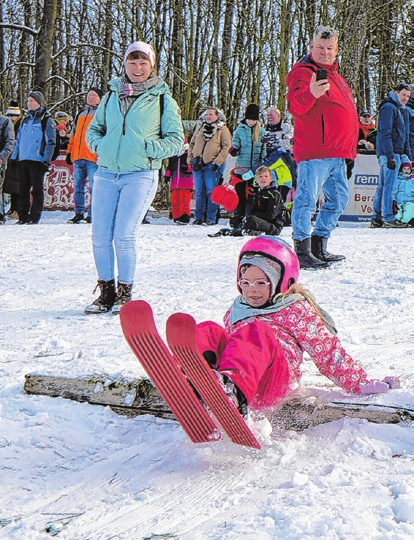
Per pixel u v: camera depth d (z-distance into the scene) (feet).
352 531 6.27
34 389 10.30
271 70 73.20
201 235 31.58
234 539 6.32
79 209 39.78
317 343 9.59
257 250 9.82
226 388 8.12
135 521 6.89
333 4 67.92
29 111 37.45
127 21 73.36
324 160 21.98
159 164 16.70
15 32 97.30
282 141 32.50
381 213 39.24
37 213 37.88
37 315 16.42
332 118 21.77
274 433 8.95
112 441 8.93
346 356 9.64
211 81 75.36
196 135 37.55
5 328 14.89
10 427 9.24
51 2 63.26
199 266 22.82
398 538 6.12
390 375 11.08
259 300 9.87
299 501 6.95
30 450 8.61
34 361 12.02
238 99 78.07
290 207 39.55
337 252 25.57
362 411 9.02
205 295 18.15
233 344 8.69
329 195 22.67
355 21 66.59
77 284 20.40
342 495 7.04
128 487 7.64
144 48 16.56
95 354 12.25
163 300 17.48
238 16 73.92
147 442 8.83
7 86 94.94
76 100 92.38
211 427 7.77
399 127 37.42
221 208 47.26
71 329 14.82
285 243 10.03
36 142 37.14
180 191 41.65
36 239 29.12
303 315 9.64
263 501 7.07
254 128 36.45
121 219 16.51
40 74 63.52
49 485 7.71
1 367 11.71
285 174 31.68
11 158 38.52
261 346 8.76
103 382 9.90
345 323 15.14
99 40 86.28
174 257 24.73
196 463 8.17
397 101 37.42
